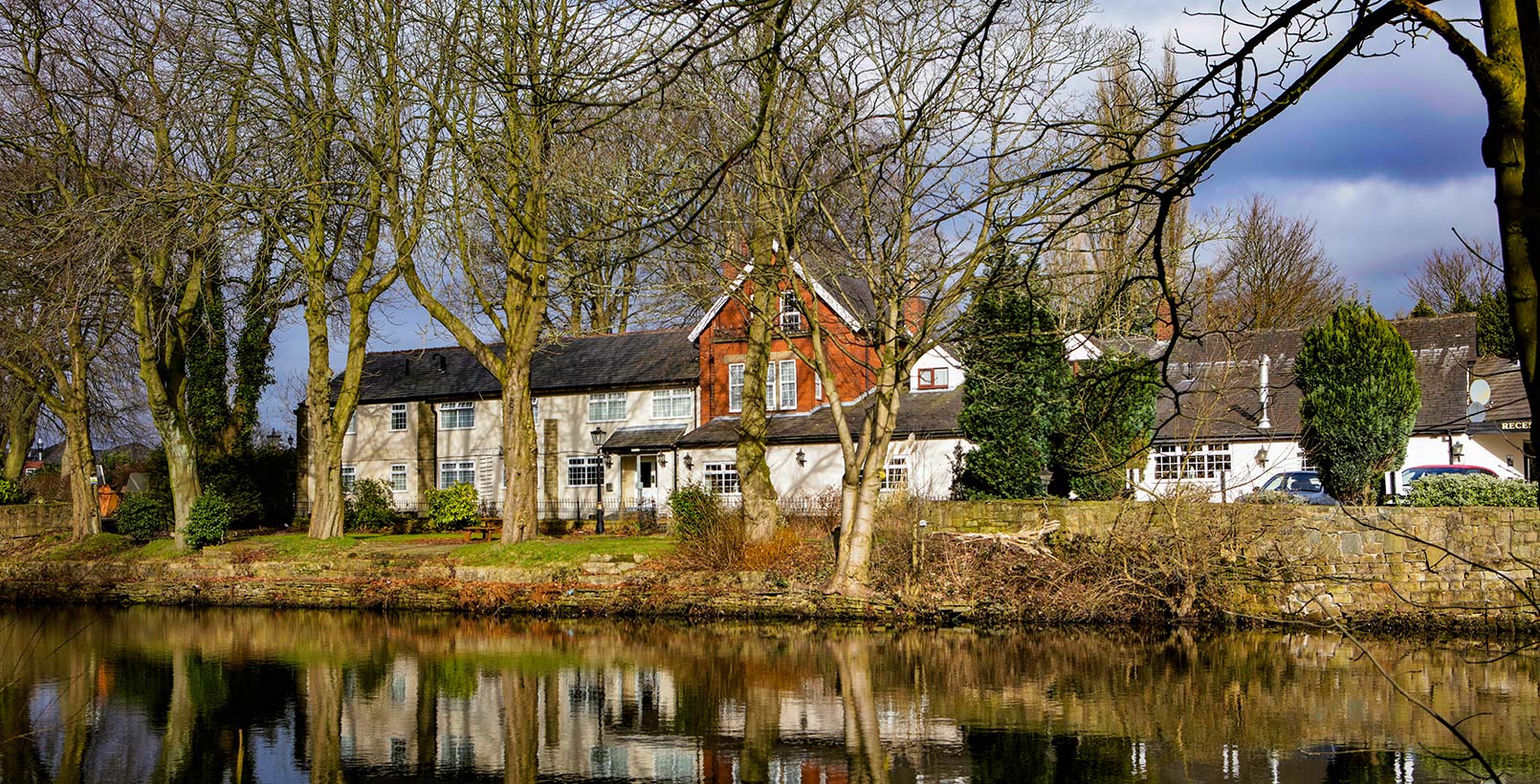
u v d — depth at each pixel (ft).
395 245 94.48
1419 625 67.62
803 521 91.97
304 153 91.56
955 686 56.85
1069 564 75.00
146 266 98.68
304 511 163.32
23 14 96.32
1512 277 15.57
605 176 67.46
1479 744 43.91
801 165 65.00
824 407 132.36
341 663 67.10
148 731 50.24
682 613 82.74
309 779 42.47
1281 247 162.91
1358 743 44.37
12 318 93.04
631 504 146.51
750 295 87.66
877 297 72.90
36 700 57.26
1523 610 65.41
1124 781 39.86
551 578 88.07
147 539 116.47
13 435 148.25
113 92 95.55
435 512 121.60
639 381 146.82
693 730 49.19
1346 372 87.20
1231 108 18.86
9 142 93.76
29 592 102.37
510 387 95.14
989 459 89.35
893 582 79.20
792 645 70.44
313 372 106.22
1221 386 87.25
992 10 18.84
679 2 19.19
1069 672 59.67
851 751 44.73
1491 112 16.03
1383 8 16.44
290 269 100.78
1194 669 59.88
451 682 60.64
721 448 132.05
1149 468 106.42
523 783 41.63
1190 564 72.64
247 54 92.17
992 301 70.38
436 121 91.81
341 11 90.58
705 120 70.54
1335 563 70.49
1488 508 67.72
